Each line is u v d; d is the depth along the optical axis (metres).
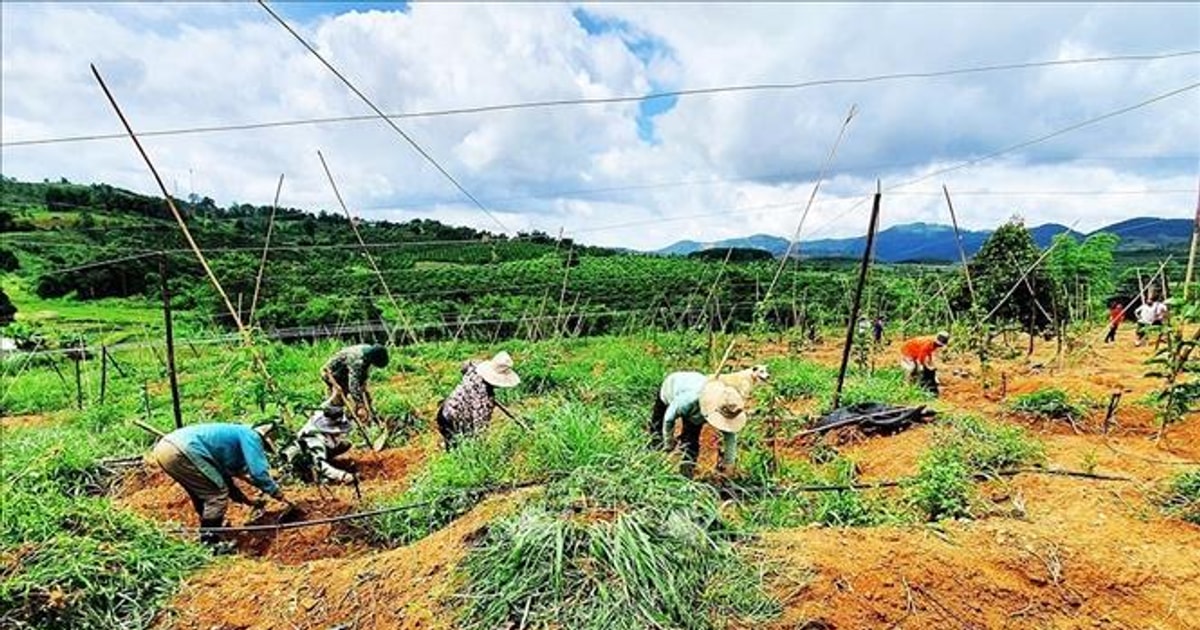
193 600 4.55
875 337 15.84
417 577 4.31
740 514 5.41
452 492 5.80
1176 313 6.74
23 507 5.02
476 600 3.94
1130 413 7.97
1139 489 5.62
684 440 6.67
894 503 5.62
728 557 4.21
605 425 6.73
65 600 4.29
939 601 4.04
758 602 3.92
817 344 17.81
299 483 7.30
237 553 5.79
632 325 17.50
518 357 13.00
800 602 3.95
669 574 3.89
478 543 4.36
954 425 7.44
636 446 5.62
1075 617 4.06
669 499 4.47
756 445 7.04
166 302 8.03
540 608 3.81
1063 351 14.72
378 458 8.00
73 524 4.98
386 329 14.64
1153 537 4.85
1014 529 4.84
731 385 6.32
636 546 3.94
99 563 4.56
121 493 7.39
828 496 5.67
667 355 12.38
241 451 6.09
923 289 19.09
